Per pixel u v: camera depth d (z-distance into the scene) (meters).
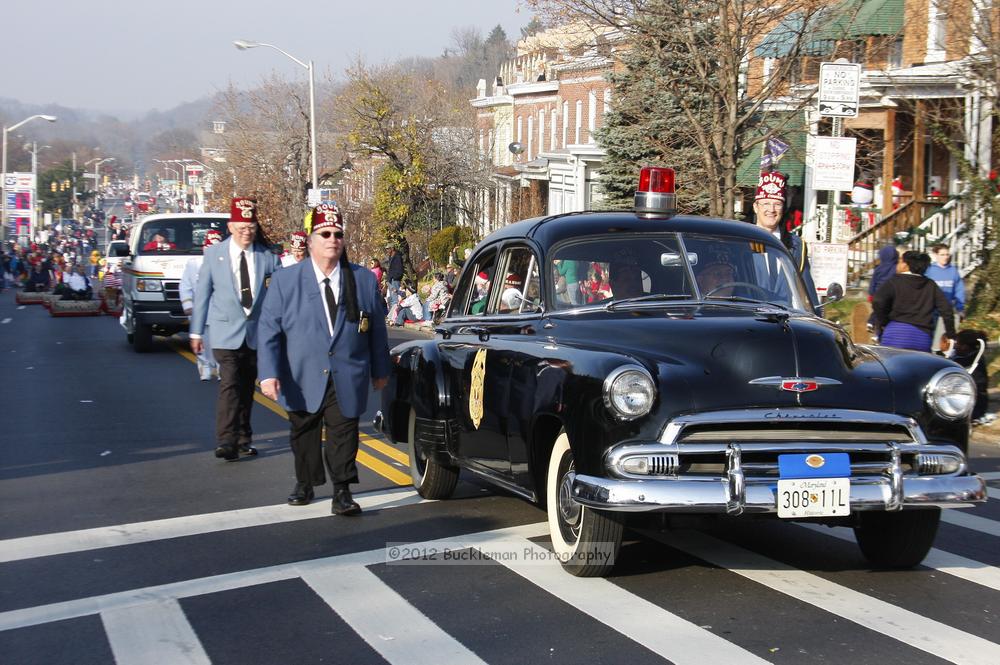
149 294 20.20
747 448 5.48
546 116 53.28
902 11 23.45
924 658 4.93
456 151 46.12
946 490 5.70
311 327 7.64
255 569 6.43
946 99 22.30
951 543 7.11
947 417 5.86
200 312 10.02
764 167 19.42
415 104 45.81
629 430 5.55
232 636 5.32
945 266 14.02
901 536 6.27
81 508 8.07
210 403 13.77
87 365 18.31
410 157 43.34
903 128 26.55
